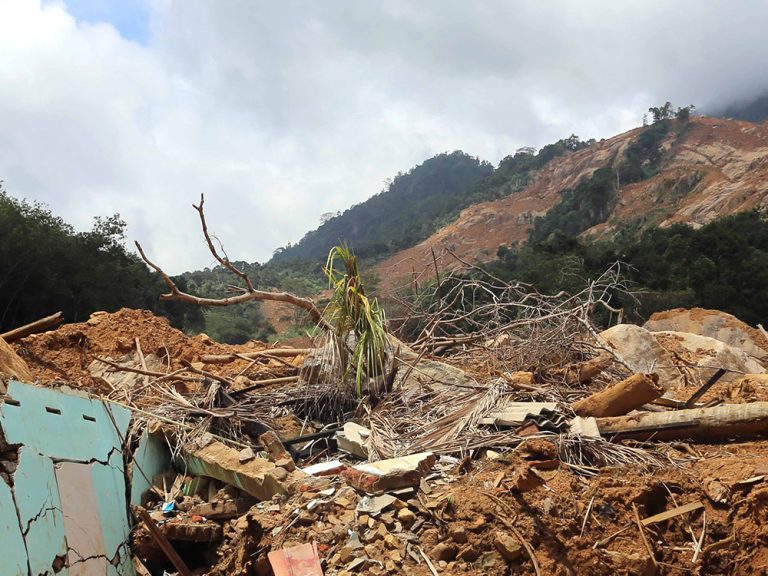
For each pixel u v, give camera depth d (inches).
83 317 1253.7
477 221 5669.3
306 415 321.1
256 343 490.9
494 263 2684.5
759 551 192.9
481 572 194.4
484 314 430.0
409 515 210.1
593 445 236.2
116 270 1337.4
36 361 381.7
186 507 262.4
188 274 2593.5
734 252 1503.4
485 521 203.5
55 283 1145.4
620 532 200.7
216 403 319.3
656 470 222.5
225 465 263.6
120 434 258.4
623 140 5925.2
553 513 203.8
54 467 202.5
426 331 415.8
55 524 195.5
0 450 181.8
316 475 247.3
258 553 216.5
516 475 215.8
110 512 232.7
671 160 5241.1
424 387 331.0
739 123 5241.1
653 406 279.9
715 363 412.5
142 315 454.6
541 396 286.5
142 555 245.4
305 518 216.8
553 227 4670.3
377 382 324.8
